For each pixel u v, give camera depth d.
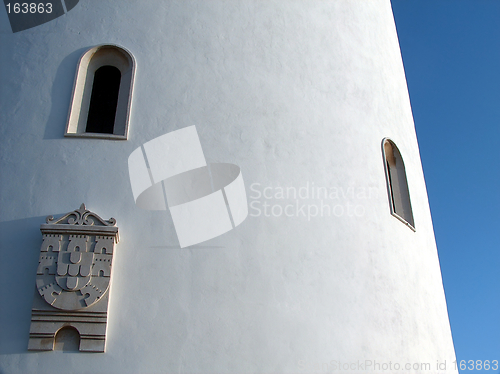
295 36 11.87
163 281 9.04
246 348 8.85
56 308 8.51
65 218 9.07
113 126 10.66
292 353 9.02
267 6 11.96
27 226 9.21
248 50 11.32
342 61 12.19
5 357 8.34
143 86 10.54
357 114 11.80
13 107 10.23
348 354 9.38
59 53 10.77
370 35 13.35
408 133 13.69
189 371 8.54
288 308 9.30
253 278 9.34
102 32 11.00
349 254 10.22
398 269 10.98
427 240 12.76
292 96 11.16
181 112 10.39
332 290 9.74
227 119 10.51
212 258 9.34
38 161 9.73
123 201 9.52
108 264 8.83
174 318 8.82
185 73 10.77
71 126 10.12
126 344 8.56
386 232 11.05
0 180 9.55
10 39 11.01
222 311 9.00
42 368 8.29
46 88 10.41
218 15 11.55
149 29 11.12
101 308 8.61
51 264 8.73
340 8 12.94
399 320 10.43
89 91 10.64
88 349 8.42
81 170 9.69
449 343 12.03
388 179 11.67
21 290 8.78
